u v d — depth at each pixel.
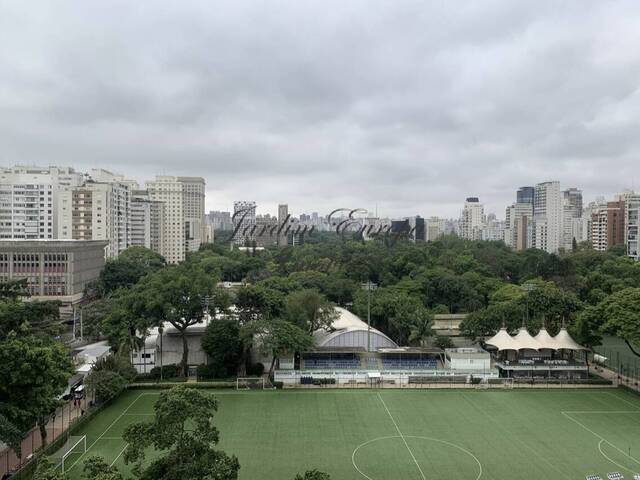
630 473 76.94
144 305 125.94
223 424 96.62
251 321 134.25
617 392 120.38
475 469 78.19
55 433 90.50
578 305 150.50
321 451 84.50
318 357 139.88
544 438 90.94
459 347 152.38
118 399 111.12
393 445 87.31
